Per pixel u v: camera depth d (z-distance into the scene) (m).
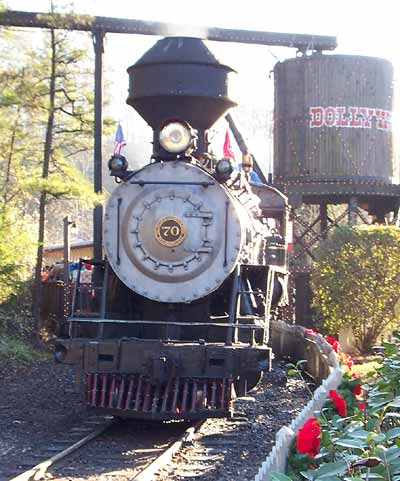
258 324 9.81
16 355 15.41
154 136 11.30
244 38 21.36
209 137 11.52
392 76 23.77
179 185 10.11
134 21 18.56
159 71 11.11
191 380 9.38
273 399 11.78
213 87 11.14
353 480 3.99
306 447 5.20
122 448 8.64
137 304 10.63
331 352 11.65
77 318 9.93
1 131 17.81
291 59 23.48
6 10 17.23
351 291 18.52
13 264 16.16
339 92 23.02
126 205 10.20
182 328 10.33
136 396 9.27
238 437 9.09
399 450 4.27
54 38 17.98
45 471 7.46
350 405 7.58
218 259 10.00
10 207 17.48
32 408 10.89
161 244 10.03
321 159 23.06
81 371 9.46
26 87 17.73
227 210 10.04
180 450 8.45
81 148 19.58
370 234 18.52
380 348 7.99
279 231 16.92
